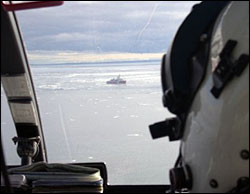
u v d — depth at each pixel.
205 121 1.47
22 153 3.46
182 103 1.55
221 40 1.44
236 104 1.37
